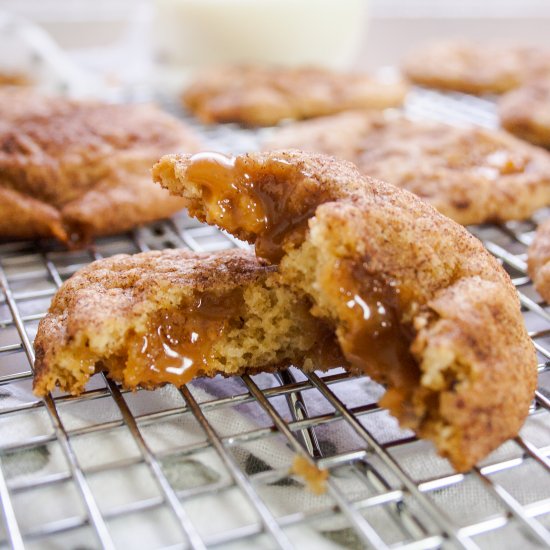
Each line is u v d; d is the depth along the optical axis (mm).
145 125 417
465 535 262
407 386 306
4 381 324
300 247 319
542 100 464
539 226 379
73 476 281
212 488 290
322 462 292
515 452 314
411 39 644
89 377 320
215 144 447
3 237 388
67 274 371
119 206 384
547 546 263
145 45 541
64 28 592
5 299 354
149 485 300
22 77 483
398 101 488
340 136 429
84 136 400
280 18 513
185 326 324
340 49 532
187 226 394
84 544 273
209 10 508
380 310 311
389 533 281
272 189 323
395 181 396
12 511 269
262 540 274
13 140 394
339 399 326
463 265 318
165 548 264
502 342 303
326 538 278
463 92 510
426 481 284
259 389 323
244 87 480
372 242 312
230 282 326
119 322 318
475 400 288
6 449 300
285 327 326
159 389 328
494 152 417
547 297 354
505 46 544
